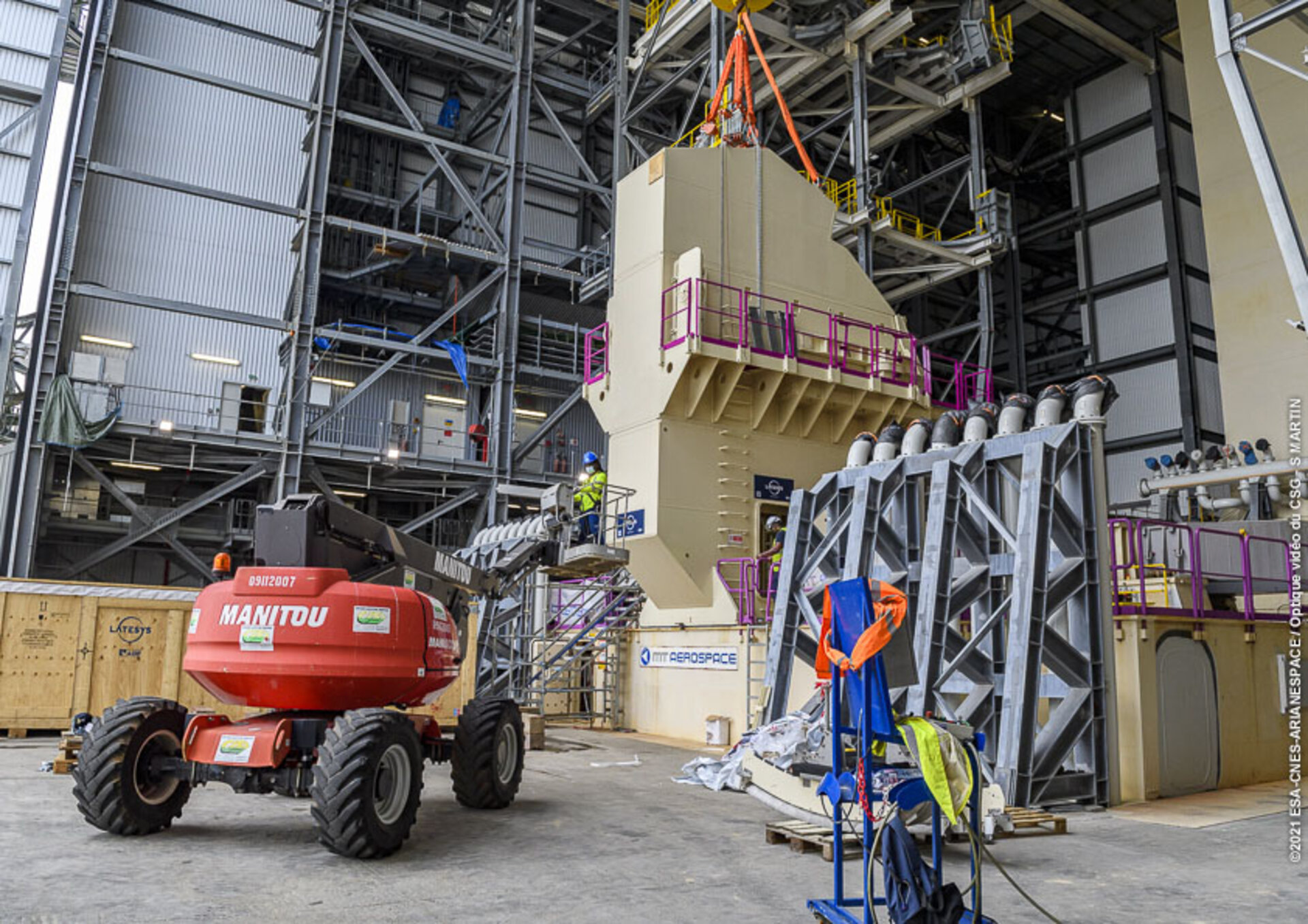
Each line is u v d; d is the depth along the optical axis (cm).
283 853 717
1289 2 823
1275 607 1628
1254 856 785
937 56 2891
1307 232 2923
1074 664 1069
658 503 1745
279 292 3303
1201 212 3734
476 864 695
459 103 3959
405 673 772
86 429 2762
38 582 1567
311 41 3469
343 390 3481
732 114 2042
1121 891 654
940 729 512
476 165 4000
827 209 2064
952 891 498
